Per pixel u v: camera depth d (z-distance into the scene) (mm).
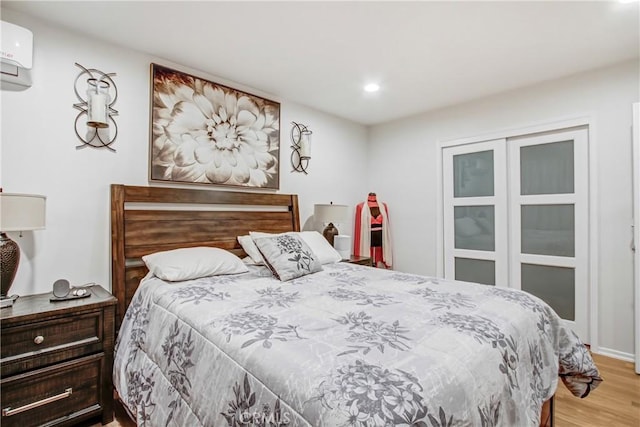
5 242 1679
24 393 1532
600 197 2695
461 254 3590
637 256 2389
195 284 1915
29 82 1907
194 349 1288
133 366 1649
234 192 2889
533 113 3045
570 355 1650
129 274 2209
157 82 2420
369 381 858
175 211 2502
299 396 854
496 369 1091
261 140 3086
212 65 2619
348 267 2602
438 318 1344
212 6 1866
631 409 1903
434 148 3771
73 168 2076
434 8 1892
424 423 778
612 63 2605
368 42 2273
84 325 1721
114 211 2176
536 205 3084
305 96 3316
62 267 2027
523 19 1994
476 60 2547
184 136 2555
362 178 4344
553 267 2992
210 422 1091
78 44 2111
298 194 3516
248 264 2639
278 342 1107
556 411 1886
